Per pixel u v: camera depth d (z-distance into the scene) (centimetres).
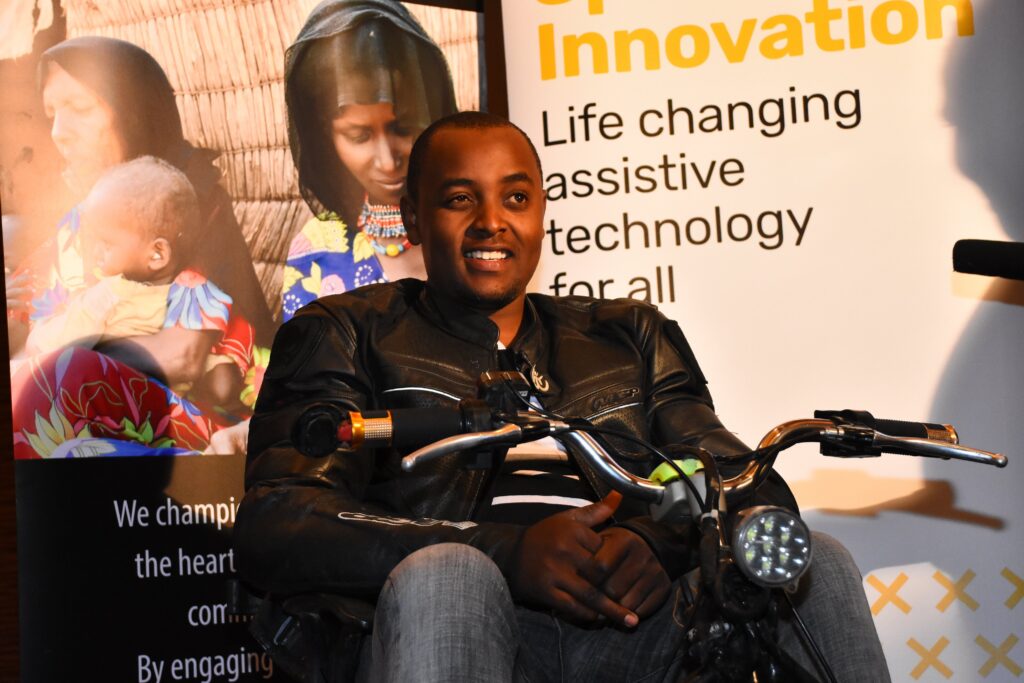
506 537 139
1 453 286
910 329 259
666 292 262
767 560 110
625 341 192
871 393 259
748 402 260
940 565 256
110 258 268
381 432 121
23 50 263
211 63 278
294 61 284
